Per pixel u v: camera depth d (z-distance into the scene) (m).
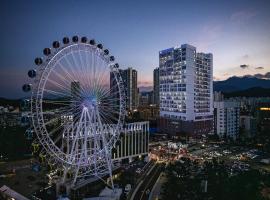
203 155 157.12
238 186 86.62
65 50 73.56
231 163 137.12
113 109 92.88
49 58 70.00
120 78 91.62
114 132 92.75
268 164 133.25
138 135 143.00
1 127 199.00
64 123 82.94
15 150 163.75
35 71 68.25
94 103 81.19
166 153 160.62
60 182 89.31
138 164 135.12
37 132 68.81
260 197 80.19
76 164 81.31
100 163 102.81
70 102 77.69
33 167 128.62
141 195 92.44
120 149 134.12
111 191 88.88
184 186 90.56
